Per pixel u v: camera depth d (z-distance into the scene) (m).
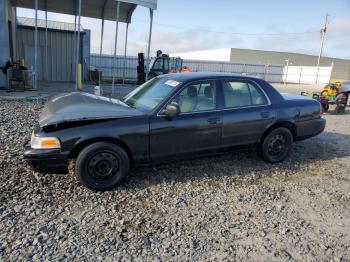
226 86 4.91
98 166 4.04
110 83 22.91
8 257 2.73
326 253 3.01
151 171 4.82
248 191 4.31
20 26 21.73
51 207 3.62
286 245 3.11
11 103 10.34
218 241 3.12
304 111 5.53
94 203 3.77
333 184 4.74
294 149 6.43
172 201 3.91
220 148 4.84
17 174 4.42
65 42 22.97
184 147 4.53
